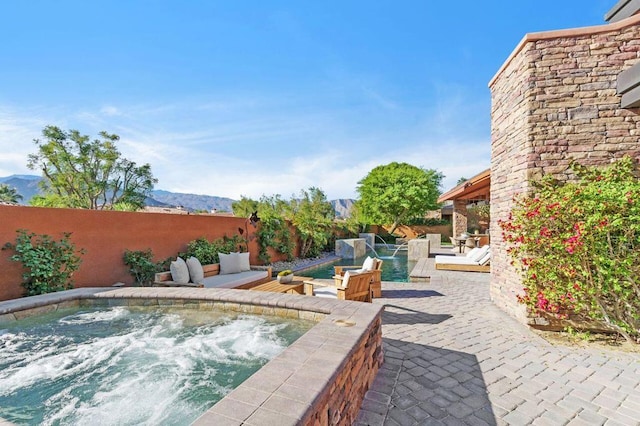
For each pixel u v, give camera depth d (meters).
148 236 8.39
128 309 5.16
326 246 18.62
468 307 6.44
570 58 5.08
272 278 9.04
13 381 3.26
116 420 2.66
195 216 9.86
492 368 3.82
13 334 4.36
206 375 3.33
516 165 5.59
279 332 4.26
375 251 20.64
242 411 1.85
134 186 27.50
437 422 2.83
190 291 5.30
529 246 5.05
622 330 4.49
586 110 5.01
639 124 4.82
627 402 3.16
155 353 3.82
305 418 1.83
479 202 21.92
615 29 4.90
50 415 2.73
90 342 4.13
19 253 5.88
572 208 4.55
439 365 3.89
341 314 3.78
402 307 6.44
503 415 2.93
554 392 3.32
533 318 5.14
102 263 7.33
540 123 5.16
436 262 10.99
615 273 4.41
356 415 2.89
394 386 3.40
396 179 29.52
